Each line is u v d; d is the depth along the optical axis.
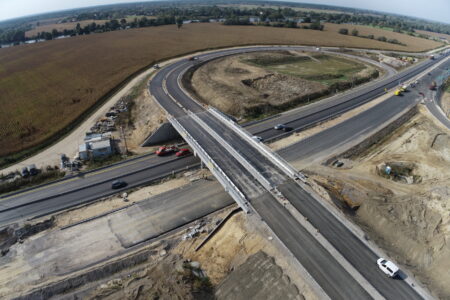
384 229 38.22
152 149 59.16
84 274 32.38
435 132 60.91
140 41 154.38
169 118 61.81
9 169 53.16
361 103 78.12
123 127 68.12
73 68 110.75
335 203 38.91
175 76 93.69
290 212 36.66
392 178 49.28
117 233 38.28
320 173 48.06
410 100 80.38
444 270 31.33
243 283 29.28
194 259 34.59
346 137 59.94
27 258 34.78
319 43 158.50
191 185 47.38
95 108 76.75
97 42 156.62
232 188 40.03
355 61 129.12
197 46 139.12
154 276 32.03
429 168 50.78
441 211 39.12
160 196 44.91
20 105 79.69
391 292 27.48
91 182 48.34
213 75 96.44
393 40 178.25
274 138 59.28
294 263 30.06
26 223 39.59
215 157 47.78
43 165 54.03
